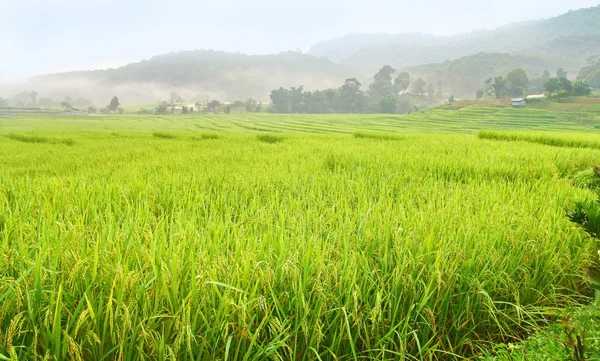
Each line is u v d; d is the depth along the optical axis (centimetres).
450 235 340
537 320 291
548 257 330
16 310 207
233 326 218
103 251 253
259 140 2294
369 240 326
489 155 1084
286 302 242
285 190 617
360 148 1361
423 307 259
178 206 492
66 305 213
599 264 297
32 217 394
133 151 1568
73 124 10956
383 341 244
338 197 572
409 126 11356
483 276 291
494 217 408
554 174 748
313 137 2336
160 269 240
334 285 254
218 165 959
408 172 823
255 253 283
